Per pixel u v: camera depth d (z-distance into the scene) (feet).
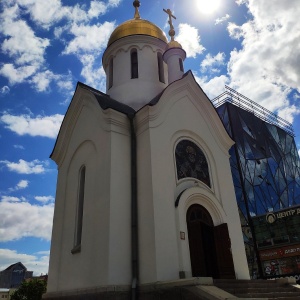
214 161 45.57
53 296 38.01
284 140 154.71
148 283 29.73
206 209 40.19
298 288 35.24
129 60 56.90
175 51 53.47
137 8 66.28
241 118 132.05
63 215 43.55
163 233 32.40
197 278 25.35
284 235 97.09
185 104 45.06
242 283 32.73
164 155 37.65
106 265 30.83
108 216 33.06
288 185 140.26
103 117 39.81
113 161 36.06
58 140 50.52
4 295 173.78
